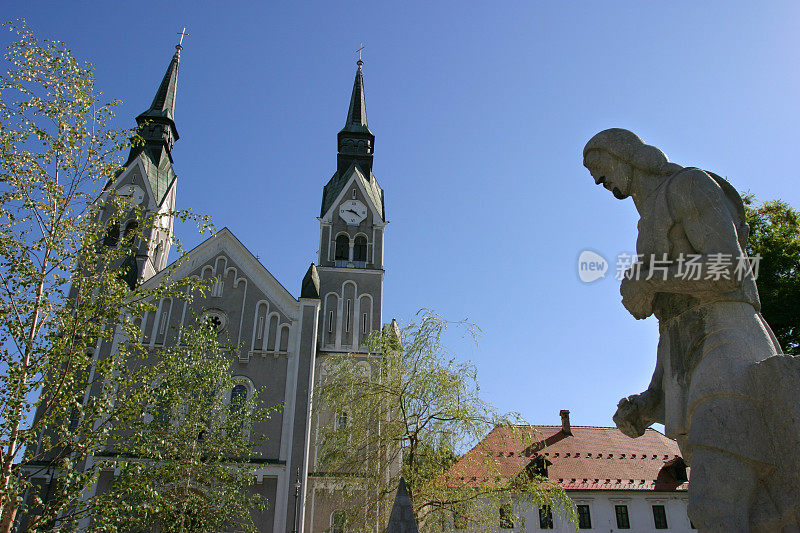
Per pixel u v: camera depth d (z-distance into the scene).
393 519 8.59
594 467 43.12
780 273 21.56
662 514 40.66
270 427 32.97
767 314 20.86
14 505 13.77
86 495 28.67
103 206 17.34
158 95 49.88
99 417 15.41
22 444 14.02
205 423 22.30
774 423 3.78
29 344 14.47
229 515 22.39
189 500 19.66
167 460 19.92
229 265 37.12
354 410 21.83
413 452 20.55
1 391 13.88
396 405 21.48
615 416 5.08
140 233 17.58
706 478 3.84
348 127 51.78
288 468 31.75
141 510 15.98
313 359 35.28
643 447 45.41
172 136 49.31
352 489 20.91
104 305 16.19
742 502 3.76
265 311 36.34
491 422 21.03
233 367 34.59
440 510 19.94
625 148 5.07
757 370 3.90
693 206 4.43
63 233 15.73
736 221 4.80
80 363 15.20
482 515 20.08
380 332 23.61
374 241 45.09
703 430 3.94
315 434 33.97
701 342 4.30
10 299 14.55
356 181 47.09
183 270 36.69
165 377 17.83
